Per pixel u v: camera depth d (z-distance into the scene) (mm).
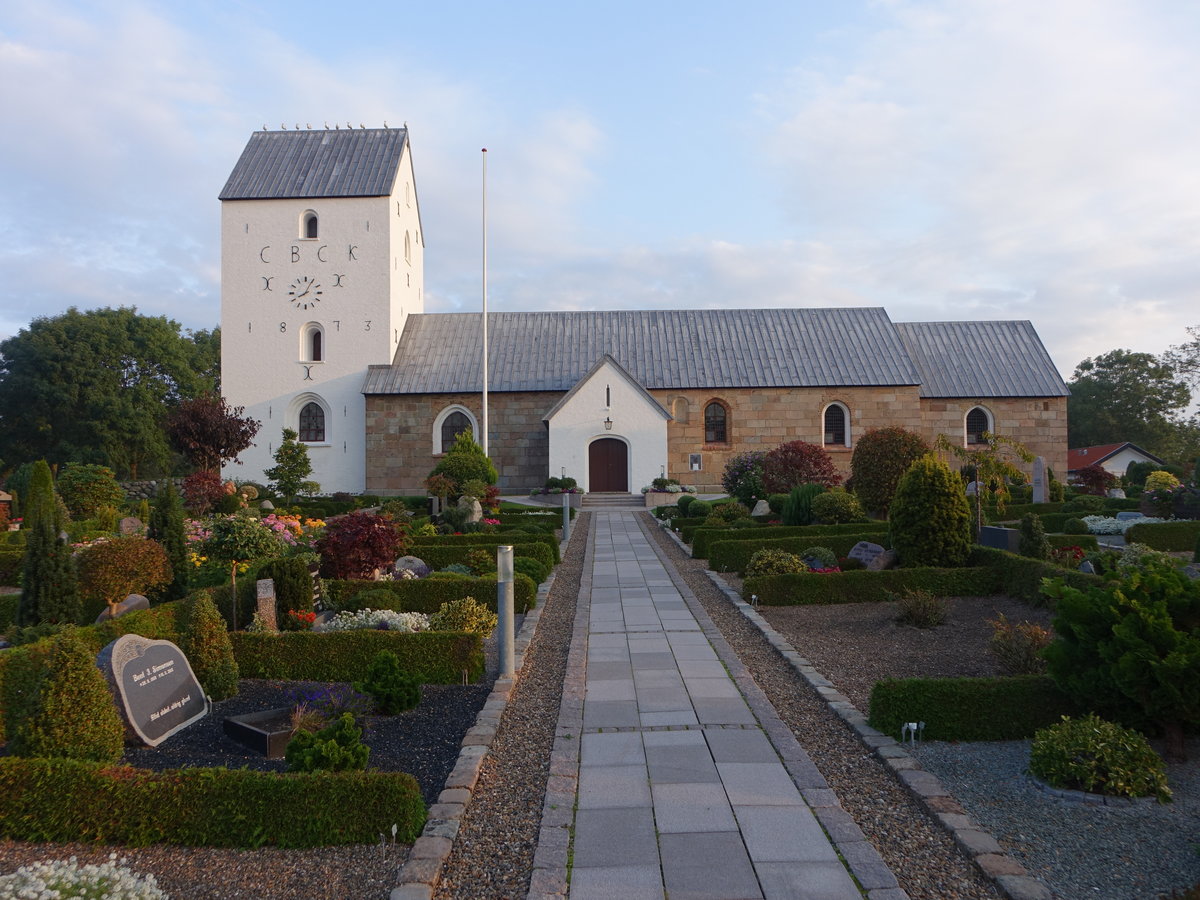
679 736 7887
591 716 8523
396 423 38625
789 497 23422
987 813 6184
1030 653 9227
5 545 21359
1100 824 5996
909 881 5188
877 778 6848
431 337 41781
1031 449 39656
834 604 14102
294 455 32219
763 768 7047
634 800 6418
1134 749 6527
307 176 40156
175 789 5992
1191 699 6848
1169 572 7523
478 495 29594
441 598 13922
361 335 39531
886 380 38500
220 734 8336
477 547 18141
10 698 8289
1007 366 40906
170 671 8531
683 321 42750
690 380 38844
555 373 39438
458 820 6012
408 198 43438
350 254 39531
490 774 7043
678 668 10383
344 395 39375
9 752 7684
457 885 5242
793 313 43219
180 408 34000
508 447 38781
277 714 8422
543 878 5227
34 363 54719
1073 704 7688
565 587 16672
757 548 17953
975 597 14164
